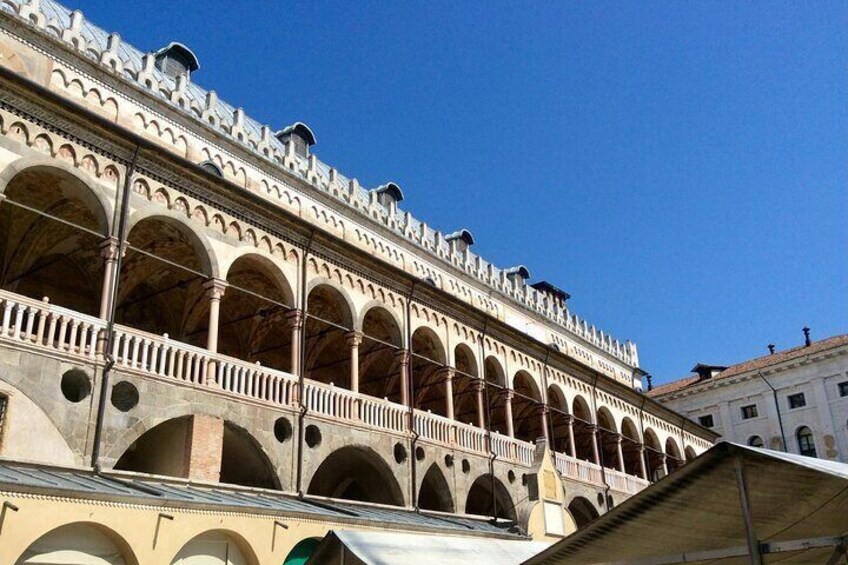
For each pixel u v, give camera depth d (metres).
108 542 19.48
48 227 27.92
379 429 31.58
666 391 81.31
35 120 23.06
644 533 13.30
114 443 21.97
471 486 39.16
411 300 36.38
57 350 21.36
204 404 24.84
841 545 11.02
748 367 77.25
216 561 21.95
